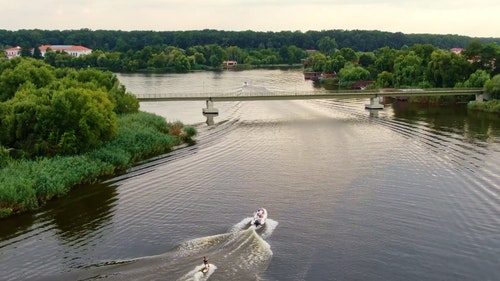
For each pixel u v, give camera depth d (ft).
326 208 230.27
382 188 258.78
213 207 233.14
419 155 327.06
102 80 448.24
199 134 408.46
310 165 304.71
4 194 229.04
